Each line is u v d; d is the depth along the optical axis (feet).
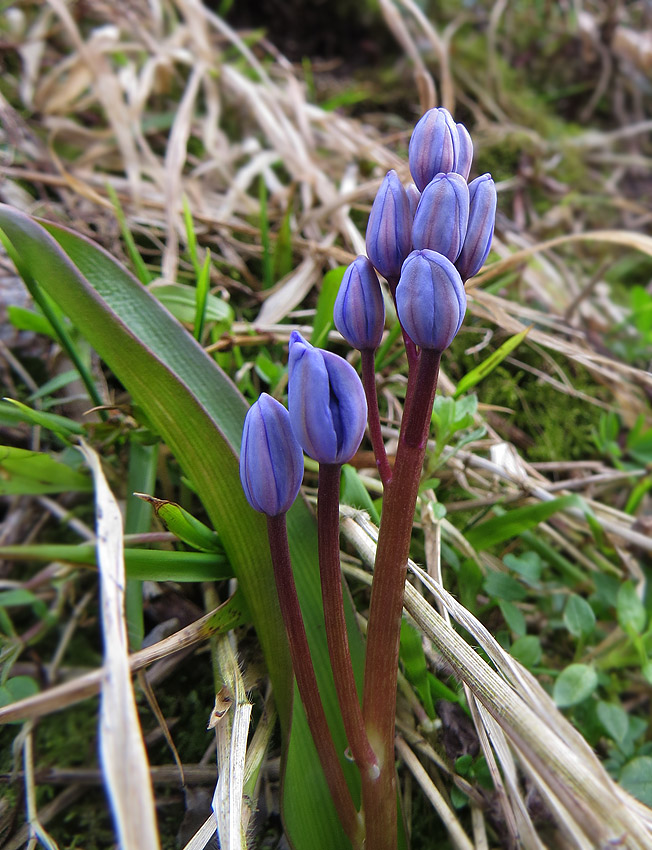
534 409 0.45
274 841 0.28
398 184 0.21
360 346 0.23
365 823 0.23
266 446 0.19
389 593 0.22
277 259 0.43
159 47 0.54
